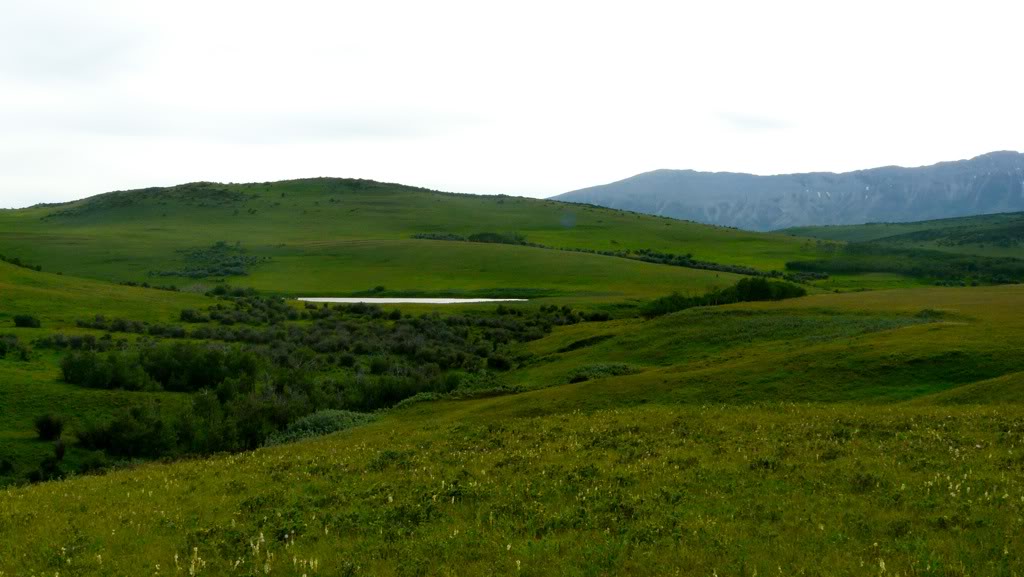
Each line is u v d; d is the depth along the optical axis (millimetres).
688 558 13508
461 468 22875
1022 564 12344
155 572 14758
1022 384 33469
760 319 79750
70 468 55656
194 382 80250
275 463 26859
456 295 166375
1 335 93062
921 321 66500
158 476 26422
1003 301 75188
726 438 24922
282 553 15531
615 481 19750
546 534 15617
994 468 18734
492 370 90625
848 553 13242
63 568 15430
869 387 40625
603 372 67438
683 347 74875
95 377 73875
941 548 13305
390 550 15297
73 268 195500
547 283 177125
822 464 20188
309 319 128750
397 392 73750
